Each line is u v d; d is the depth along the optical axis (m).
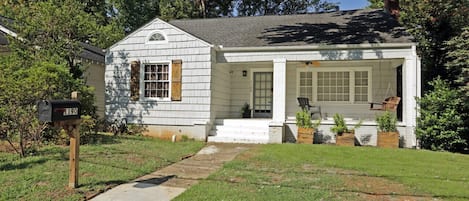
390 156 8.51
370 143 10.80
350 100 13.36
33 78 7.80
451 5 11.41
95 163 7.06
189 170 7.11
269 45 11.70
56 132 9.12
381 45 10.62
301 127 11.11
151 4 28.34
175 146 10.03
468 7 11.41
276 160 7.94
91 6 26.02
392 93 12.91
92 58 14.56
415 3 12.04
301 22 14.44
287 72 13.97
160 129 12.12
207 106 11.74
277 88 11.51
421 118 10.18
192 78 11.87
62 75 8.86
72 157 5.45
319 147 9.73
